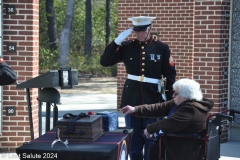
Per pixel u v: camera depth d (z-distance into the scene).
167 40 36.47
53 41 95.12
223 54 26.73
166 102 17.42
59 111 40.69
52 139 15.16
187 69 36.28
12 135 24.45
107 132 16.47
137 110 17.23
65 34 89.69
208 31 26.47
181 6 35.91
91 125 14.74
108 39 104.25
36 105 25.09
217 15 26.28
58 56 92.06
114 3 117.75
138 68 19.36
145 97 19.30
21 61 24.17
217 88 26.47
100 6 117.56
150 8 36.47
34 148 14.08
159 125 16.00
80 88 66.12
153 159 16.78
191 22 35.84
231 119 16.47
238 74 27.00
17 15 24.03
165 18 36.34
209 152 16.25
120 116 36.19
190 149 15.99
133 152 19.67
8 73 17.47
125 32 18.70
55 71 17.44
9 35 24.12
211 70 26.53
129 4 36.69
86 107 44.19
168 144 16.19
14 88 24.27
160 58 19.38
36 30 24.62
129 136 16.53
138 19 19.09
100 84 72.44
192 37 35.91
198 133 16.06
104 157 13.70
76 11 109.44
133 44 19.56
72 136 14.84
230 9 26.83
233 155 24.45
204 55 26.62
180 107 15.97
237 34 26.89
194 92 15.93
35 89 24.89
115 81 77.25
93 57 92.06
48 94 18.27
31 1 23.98
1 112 24.23
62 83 17.59
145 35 19.31
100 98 52.97
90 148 14.05
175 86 16.22
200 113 15.93
